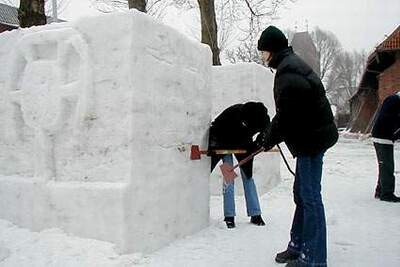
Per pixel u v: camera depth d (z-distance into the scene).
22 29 4.48
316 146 3.33
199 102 4.74
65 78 3.99
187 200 4.43
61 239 3.74
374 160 12.05
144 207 3.74
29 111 4.18
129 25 3.68
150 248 3.81
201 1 11.78
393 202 6.10
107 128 3.73
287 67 3.36
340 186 7.62
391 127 6.11
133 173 3.62
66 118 3.98
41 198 4.02
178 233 4.26
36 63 4.20
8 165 4.52
